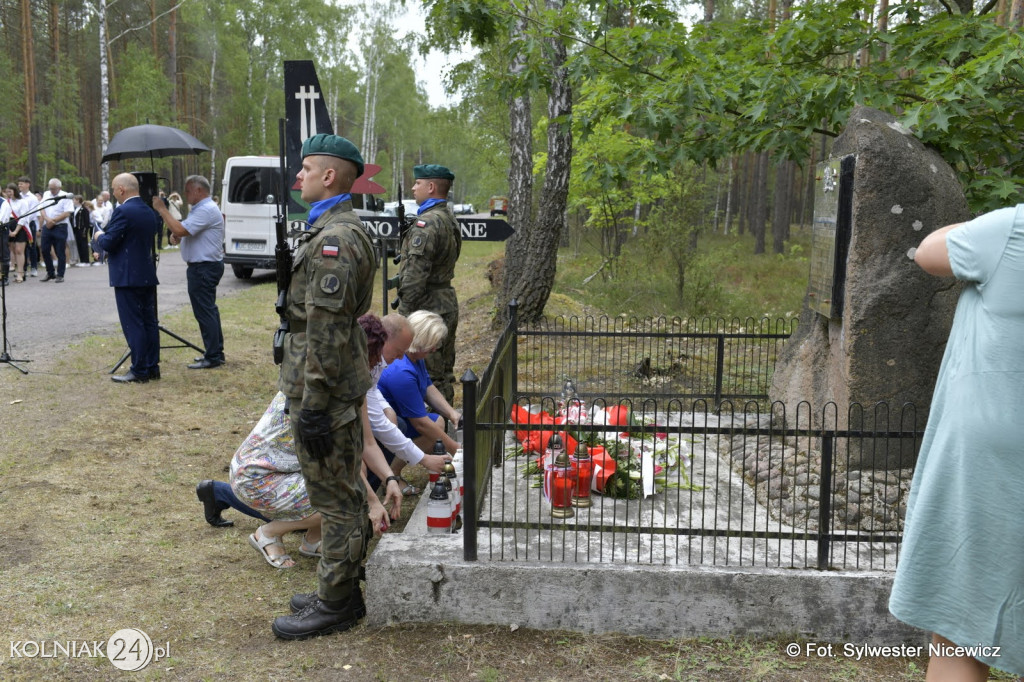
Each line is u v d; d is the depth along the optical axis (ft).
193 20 115.55
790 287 52.75
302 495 12.35
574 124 23.41
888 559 11.52
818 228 16.29
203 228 26.04
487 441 14.03
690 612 11.02
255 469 12.35
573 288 47.85
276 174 53.72
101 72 93.86
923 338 13.99
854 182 14.26
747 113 20.47
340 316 10.03
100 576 12.56
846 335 14.20
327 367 10.02
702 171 43.75
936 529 6.75
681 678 10.05
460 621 11.28
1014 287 6.32
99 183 135.85
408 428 15.39
